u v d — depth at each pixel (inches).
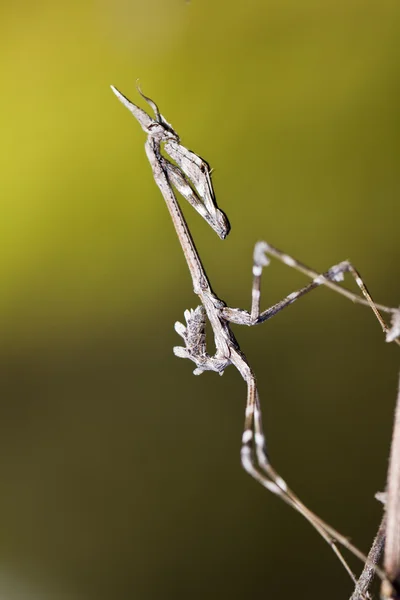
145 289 13.4
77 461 11.3
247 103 13.6
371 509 10.4
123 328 13.1
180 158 8.4
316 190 13.0
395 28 13.1
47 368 13.0
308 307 12.7
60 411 12.3
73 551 10.5
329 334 12.3
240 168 13.3
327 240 12.7
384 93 13.0
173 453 11.2
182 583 10.2
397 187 12.7
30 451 11.7
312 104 13.3
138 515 10.7
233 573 10.2
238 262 12.9
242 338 12.6
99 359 13.0
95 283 13.6
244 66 13.7
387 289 12.2
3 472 11.5
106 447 11.5
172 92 13.8
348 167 13.0
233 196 13.3
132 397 12.2
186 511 10.6
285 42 13.6
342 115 13.2
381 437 10.8
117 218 13.8
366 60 13.2
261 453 8.2
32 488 11.1
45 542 10.6
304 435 11.0
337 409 11.1
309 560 10.2
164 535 10.5
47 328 13.4
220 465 10.9
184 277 13.3
